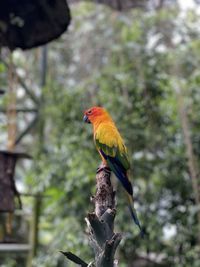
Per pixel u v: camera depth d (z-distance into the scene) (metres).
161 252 14.16
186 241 13.98
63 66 16.92
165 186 14.04
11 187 11.30
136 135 13.88
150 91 14.17
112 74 14.16
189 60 14.44
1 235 13.13
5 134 18.30
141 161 13.92
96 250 5.27
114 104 13.95
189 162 13.30
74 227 13.82
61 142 14.30
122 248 14.05
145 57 14.27
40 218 16.23
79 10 16.25
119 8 14.81
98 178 5.64
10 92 13.48
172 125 14.19
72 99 14.33
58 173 14.24
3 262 17.97
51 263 13.82
